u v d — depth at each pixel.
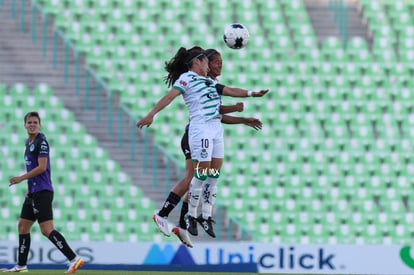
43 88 63.03
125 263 48.44
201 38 65.81
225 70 64.25
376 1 68.56
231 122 33.53
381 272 49.41
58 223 57.28
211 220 33.44
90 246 48.50
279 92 63.50
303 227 58.25
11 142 60.69
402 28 67.31
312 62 64.94
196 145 31.80
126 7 66.88
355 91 63.91
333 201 59.34
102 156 60.44
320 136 61.94
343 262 49.38
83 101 62.84
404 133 62.62
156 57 64.88
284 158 60.81
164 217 33.81
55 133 61.25
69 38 65.44
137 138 61.47
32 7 66.62
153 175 59.97
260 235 57.66
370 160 61.28
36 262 47.38
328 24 67.25
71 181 59.19
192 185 32.47
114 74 64.00
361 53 65.62
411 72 65.06
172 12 66.81
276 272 48.81
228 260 48.84
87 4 66.88
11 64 64.06
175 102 62.44
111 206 58.19
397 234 58.59
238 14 67.25
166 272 41.31
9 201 58.28
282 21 67.19
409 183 60.59
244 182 59.62
